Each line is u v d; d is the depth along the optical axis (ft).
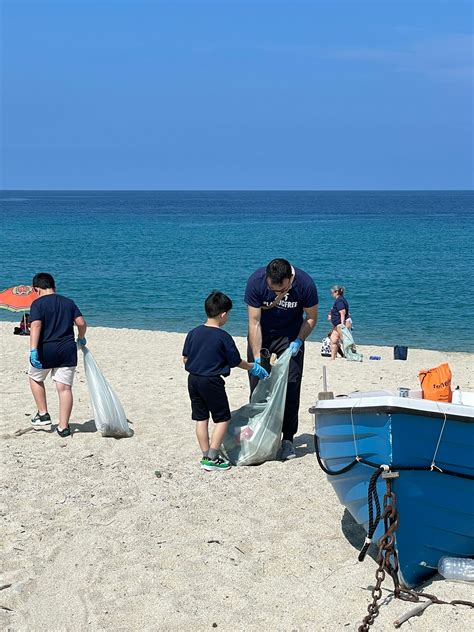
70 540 19.47
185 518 20.75
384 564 16.31
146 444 27.73
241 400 36.45
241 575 17.66
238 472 24.57
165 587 17.15
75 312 28.63
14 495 22.30
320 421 18.86
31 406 33.53
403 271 130.11
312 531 20.16
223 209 496.23
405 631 15.02
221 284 116.57
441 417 16.37
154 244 191.52
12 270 131.03
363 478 17.63
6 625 15.71
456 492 16.83
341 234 230.68
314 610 16.11
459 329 78.38
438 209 486.38
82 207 536.01
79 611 16.20
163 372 44.86
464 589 16.53
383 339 73.20
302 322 26.50
